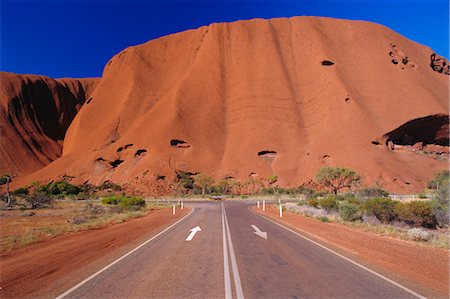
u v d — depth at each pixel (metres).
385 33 141.88
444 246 10.32
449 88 136.75
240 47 135.75
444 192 19.62
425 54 148.12
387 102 116.50
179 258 8.94
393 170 96.12
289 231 14.72
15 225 20.27
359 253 9.43
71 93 180.25
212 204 45.53
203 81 128.25
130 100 132.75
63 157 126.44
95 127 136.00
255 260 8.62
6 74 151.88
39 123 153.00
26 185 114.19
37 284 6.55
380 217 17.75
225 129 119.44
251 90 123.94
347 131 107.19
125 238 12.87
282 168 104.88
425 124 113.12
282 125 115.56
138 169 104.75
